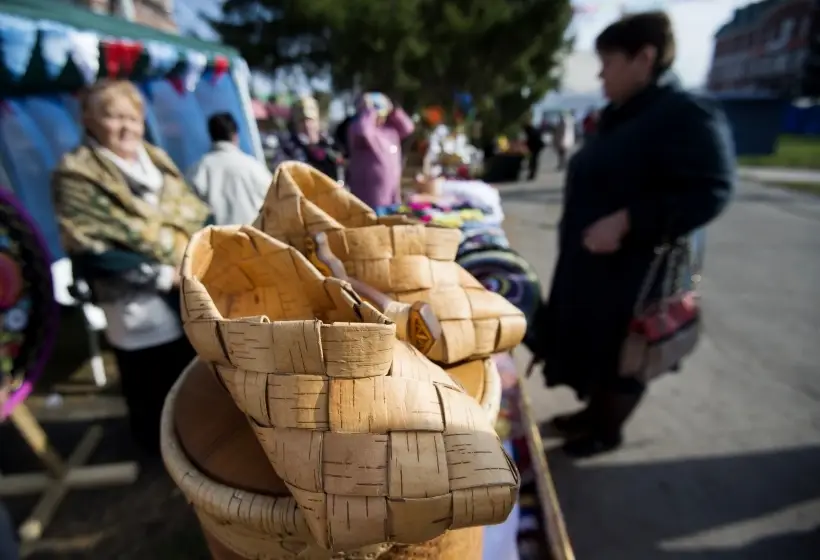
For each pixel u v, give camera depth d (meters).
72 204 1.36
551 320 1.75
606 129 1.56
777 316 3.18
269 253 0.61
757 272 3.99
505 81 13.78
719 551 1.55
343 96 13.96
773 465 1.90
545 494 1.14
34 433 1.72
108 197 1.40
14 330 1.31
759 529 1.63
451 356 0.71
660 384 2.43
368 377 0.48
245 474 0.56
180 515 1.66
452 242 0.77
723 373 2.52
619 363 1.56
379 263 0.71
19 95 2.32
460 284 0.77
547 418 2.18
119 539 1.57
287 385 0.47
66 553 1.53
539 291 1.46
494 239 1.44
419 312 0.65
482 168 9.39
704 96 1.35
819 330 2.99
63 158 1.41
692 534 1.61
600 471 1.87
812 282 3.77
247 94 4.47
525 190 8.20
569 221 1.66
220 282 0.68
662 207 1.33
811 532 1.61
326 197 0.81
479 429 0.48
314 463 0.45
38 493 1.76
